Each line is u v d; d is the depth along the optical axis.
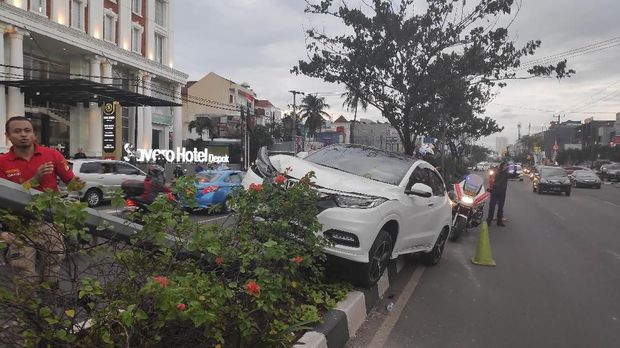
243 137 43.84
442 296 6.81
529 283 7.67
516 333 5.41
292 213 4.68
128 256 3.07
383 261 6.40
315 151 7.98
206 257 3.61
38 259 2.64
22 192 2.72
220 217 14.48
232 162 50.66
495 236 12.63
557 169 31.89
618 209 21.19
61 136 33.84
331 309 4.99
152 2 41.50
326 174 6.54
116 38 37.25
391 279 7.50
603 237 12.70
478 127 26.39
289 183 5.67
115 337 2.74
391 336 5.20
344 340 4.82
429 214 7.68
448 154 48.47
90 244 2.95
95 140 34.22
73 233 2.63
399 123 15.78
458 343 5.07
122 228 3.25
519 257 9.79
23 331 2.53
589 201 25.59
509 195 29.50
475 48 13.92
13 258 2.58
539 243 11.59
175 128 46.59
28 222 2.67
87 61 34.09
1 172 4.02
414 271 8.29
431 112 15.23
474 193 12.35
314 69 15.02
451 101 14.87
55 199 2.58
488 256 9.01
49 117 32.62
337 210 5.80
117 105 29.56
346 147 8.06
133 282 2.96
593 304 6.60
